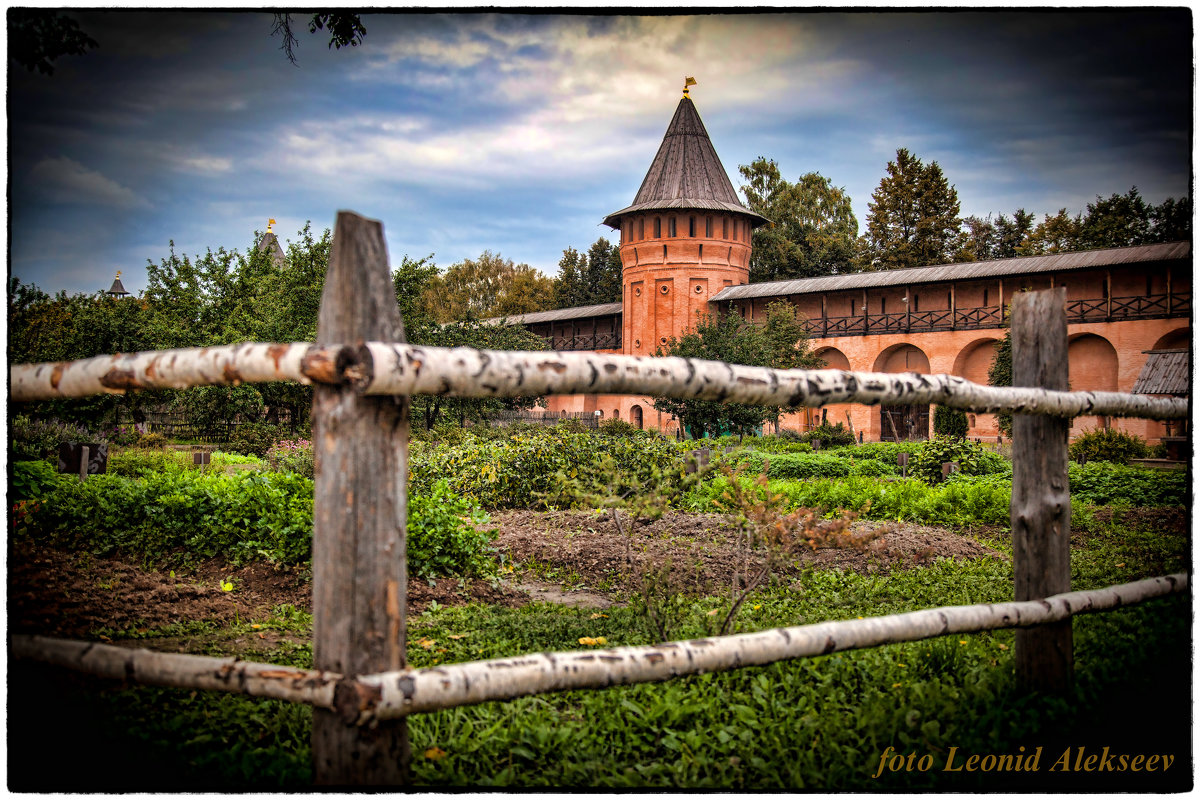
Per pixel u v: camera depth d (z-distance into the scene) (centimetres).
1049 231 5531
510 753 324
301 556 629
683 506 1064
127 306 2980
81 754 294
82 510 720
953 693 375
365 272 216
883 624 301
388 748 228
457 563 659
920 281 3875
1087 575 701
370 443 218
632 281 4688
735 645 271
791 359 3597
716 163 4722
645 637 478
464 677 228
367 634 220
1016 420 374
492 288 7031
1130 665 409
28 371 265
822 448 2975
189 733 326
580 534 888
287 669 227
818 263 5425
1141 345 3344
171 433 2823
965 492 1202
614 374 238
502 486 1152
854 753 323
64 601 496
